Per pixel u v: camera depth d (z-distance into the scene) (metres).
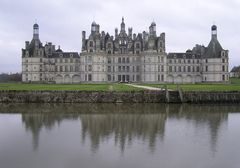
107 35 198.25
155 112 77.69
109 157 40.25
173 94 97.19
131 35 197.62
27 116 71.12
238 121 64.94
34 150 43.50
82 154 41.56
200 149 43.69
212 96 97.56
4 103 95.44
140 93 97.38
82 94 96.94
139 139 49.34
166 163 38.09
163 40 188.75
